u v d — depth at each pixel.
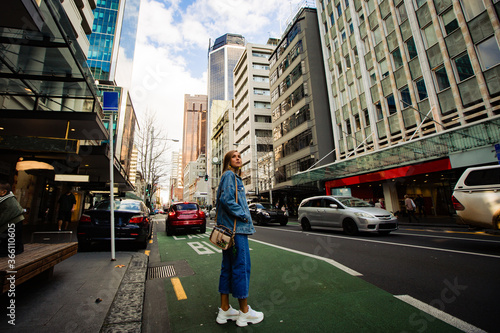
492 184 4.98
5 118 9.04
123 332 2.01
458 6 13.30
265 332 2.16
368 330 2.17
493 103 11.78
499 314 2.38
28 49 6.80
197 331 2.21
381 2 18.42
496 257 4.39
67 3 15.13
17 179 12.91
